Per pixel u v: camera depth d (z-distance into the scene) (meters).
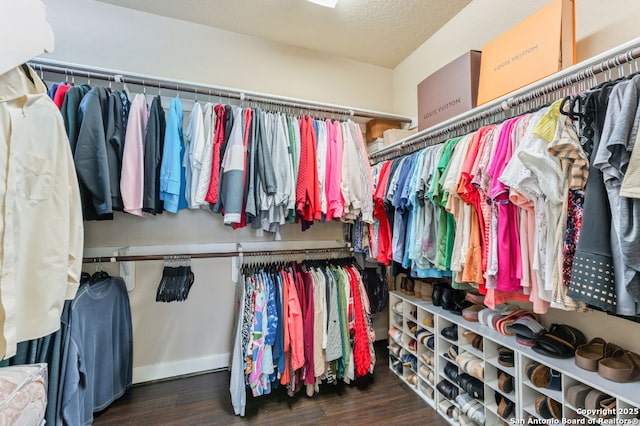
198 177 1.54
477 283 1.28
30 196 0.86
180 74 2.04
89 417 1.48
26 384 0.81
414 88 2.46
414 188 1.50
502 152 1.10
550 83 1.10
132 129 1.44
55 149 0.92
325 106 2.03
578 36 1.31
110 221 1.90
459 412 1.49
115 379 1.70
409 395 1.79
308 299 1.77
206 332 2.11
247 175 1.58
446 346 1.65
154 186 1.47
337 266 2.03
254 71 2.25
